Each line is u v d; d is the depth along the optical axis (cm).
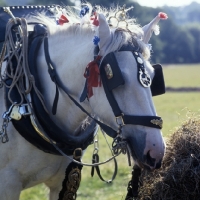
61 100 354
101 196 639
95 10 350
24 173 364
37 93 353
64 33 353
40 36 368
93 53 325
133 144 308
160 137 303
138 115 302
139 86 304
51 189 390
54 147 354
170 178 365
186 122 398
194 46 7888
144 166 307
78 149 362
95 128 384
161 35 7500
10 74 363
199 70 5916
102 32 312
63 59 347
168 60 7562
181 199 365
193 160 366
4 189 360
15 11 408
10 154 361
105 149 956
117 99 307
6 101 362
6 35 371
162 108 1934
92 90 318
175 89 3184
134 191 386
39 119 351
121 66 306
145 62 315
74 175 373
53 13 409
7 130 358
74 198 385
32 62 359
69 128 361
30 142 352
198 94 2814
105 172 747
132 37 315
